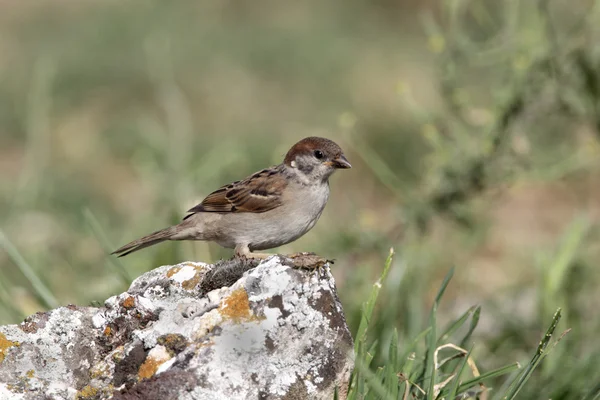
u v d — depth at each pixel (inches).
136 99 847.1
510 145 439.8
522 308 430.9
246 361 239.5
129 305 255.6
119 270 363.9
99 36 936.3
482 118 454.0
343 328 250.8
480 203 464.8
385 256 450.3
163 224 517.0
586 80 431.5
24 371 246.8
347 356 248.8
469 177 447.8
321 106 849.5
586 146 434.3
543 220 628.4
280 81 890.7
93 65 877.8
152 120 794.2
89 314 260.1
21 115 820.6
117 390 241.1
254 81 889.5
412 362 273.9
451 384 279.1
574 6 469.1
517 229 612.4
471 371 311.0
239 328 242.1
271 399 237.5
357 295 398.3
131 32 955.3
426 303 454.0
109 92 853.2
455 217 458.9
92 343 255.1
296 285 248.2
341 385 247.6
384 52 955.3
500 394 282.7
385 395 241.1
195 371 235.1
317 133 778.2
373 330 343.6
